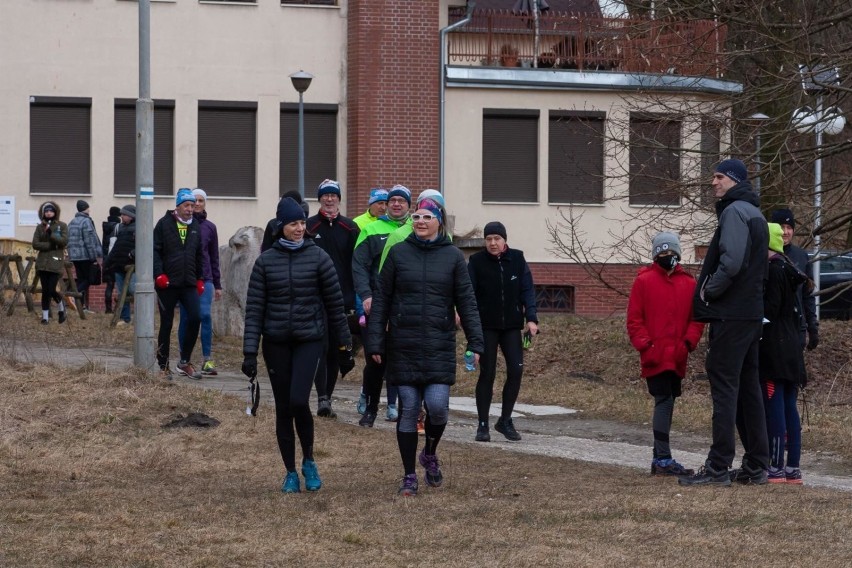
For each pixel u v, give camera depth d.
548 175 33.69
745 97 19.97
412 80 33.25
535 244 33.69
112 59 32.44
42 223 23.84
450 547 8.00
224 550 7.89
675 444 14.43
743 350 10.32
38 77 32.09
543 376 20.33
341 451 12.08
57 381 13.78
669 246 11.20
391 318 9.88
